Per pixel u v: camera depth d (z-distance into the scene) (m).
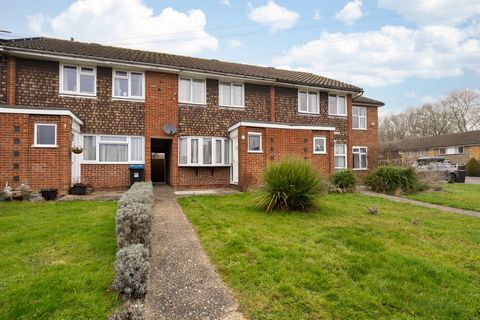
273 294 3.05
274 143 12.74
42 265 3.62
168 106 12.91
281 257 4.07
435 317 2.72
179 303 2.88
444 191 12.68
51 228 5.28
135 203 4.33
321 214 7.07
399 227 5.93
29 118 9.17
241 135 12.16
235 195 10.27
